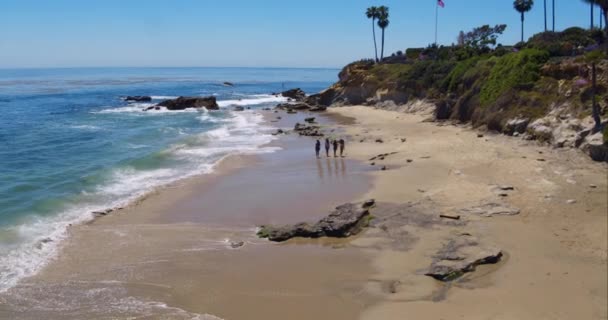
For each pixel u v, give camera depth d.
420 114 56.88
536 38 60.69
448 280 15.08
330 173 29.70
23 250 17.66
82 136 44.94
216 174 30.05
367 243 18.14
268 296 14.38
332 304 13.87
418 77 63.62
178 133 47.94
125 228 20.23
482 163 29.05
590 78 34.16
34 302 13.96
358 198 23.91
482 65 50.12
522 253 16.67
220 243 18.62
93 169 30.67
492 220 19.70
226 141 42.84
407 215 20.73
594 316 12.96
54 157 34.59
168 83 161.25
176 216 21.94
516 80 39.97
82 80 178.75
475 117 43.19
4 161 32.84
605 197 21.70
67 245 18.25
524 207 20.98
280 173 30.23
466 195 22.91
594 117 30.33
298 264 16.61
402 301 13.95
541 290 14.34
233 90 128.88
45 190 25.69
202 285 15.10
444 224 19.53
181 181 28.25
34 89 120.06
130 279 15.49
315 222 20.42
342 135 44.72
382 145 38.41
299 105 72.88
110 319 13.07
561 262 15.97
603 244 17.06
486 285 14.76
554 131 33.12
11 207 22.56
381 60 90.12
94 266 16.44
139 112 69.75
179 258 17.14
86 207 23.05
